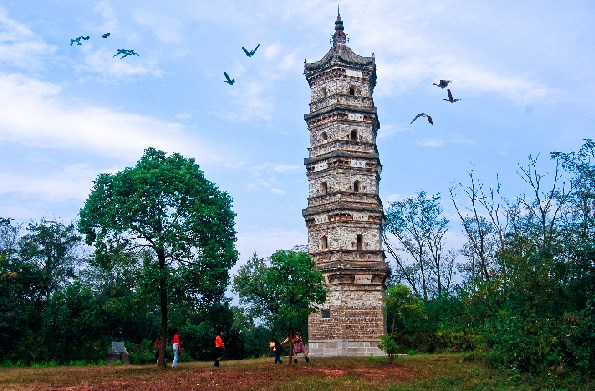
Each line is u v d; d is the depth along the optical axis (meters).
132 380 35.94
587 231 40.62
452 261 93.50
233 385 32.66
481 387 32.69
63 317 67.12
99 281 78.31
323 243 68.12
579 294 39.25
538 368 36.88
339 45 72.88
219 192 47.69
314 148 71.69
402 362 50.84
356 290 65.06
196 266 43.03
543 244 46.34
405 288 57.91
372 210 67.81
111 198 44.44
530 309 41.09
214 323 79.94
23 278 69.81
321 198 68.94
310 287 51.41
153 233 43.34
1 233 75.56
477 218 85.19
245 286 83.75
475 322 62.81
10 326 62.94
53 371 46.47
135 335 77.62
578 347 35.59
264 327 95.50
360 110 70.62
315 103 72.69
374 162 70.00
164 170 44.06
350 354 63.16
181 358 73.88
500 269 57.47
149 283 43.09
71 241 79.12
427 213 95.06
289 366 47.25
